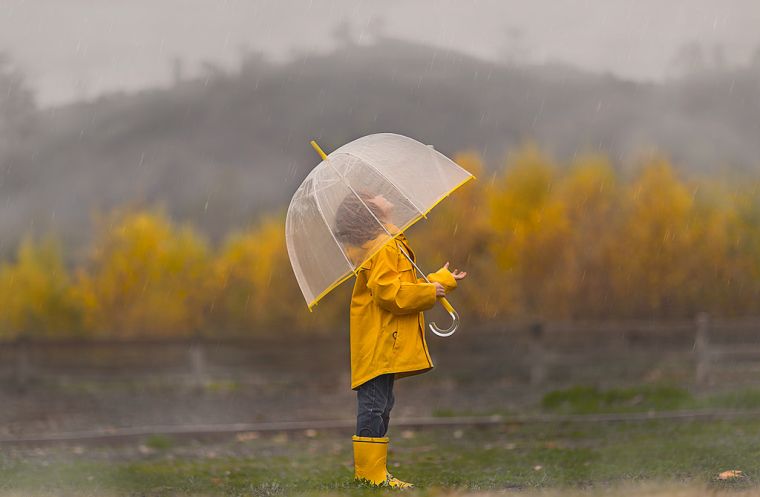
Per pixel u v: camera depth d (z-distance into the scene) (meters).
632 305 62.78
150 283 67.44
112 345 41.09
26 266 69.25
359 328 11.34
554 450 16.41
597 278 62.84
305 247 11.20
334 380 42.28
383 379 11.32
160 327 66.38
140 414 30.69
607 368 41.25
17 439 20.92
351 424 23.22
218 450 19.80
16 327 68.12
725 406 24.12
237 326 63.56
